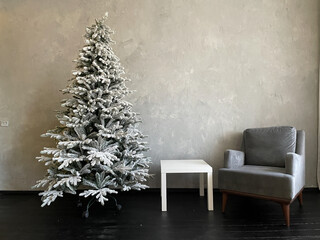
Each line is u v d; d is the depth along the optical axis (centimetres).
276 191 179
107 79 202
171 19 272
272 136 234
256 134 243
